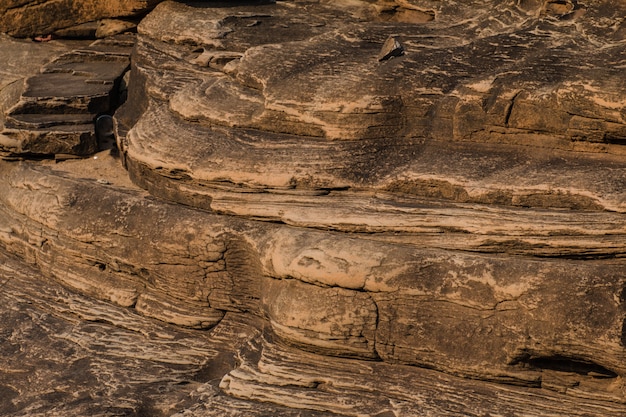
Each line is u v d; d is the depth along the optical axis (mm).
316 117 16875
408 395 14391
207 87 18641
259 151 16812
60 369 16281
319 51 18406
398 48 17656
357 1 23031
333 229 15648
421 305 14555
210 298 16703
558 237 14477
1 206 19641
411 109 16703
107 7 22953
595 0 18031
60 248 18078
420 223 15195
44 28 23547
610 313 13570
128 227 17266
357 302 14820
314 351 15125
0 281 18609
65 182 18656
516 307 14062
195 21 21172
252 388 14789
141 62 20938
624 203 14391
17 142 19969
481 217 15047
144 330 16938
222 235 16312
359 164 16344
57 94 20703
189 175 16953
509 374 14219
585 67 15977
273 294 15523
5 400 15727
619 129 15219
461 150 16500
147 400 15328
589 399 14062
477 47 17469
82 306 17562
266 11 22250
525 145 16250
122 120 20312
